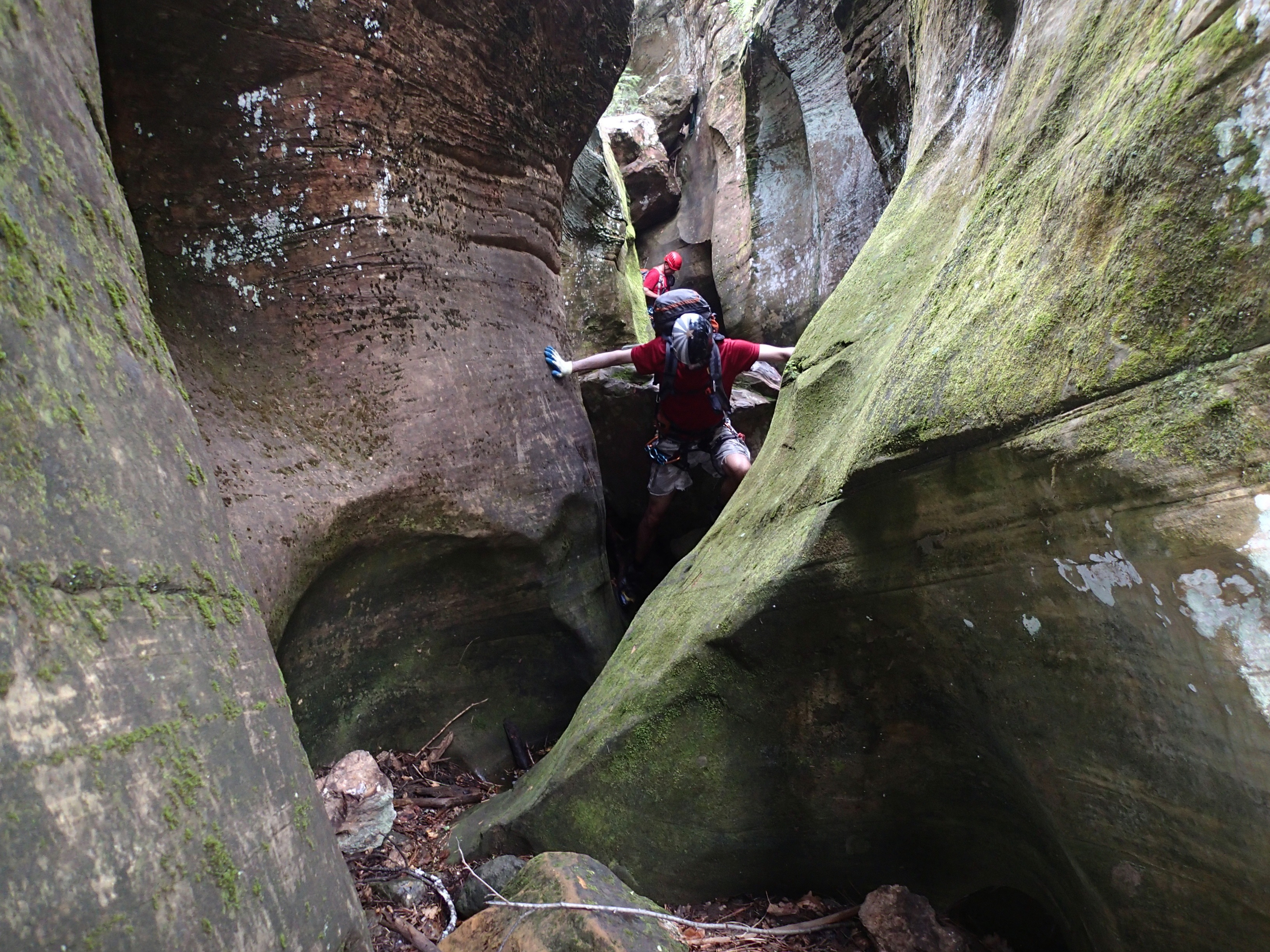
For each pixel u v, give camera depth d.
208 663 1.12
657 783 2.49
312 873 1.21
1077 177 1.43
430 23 2.96
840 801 2.32
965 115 2.89
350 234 2.83
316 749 2.93
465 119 3.30
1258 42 1.03
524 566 3.43
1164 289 1.14
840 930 2.32
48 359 0.95
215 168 2.49
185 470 1.27
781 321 8.48
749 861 2.48
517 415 3.48
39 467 0.88
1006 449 1.43
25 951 0.68
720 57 10.34
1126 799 1.44
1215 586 1.09
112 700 0.88
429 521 2.96
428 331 3.11
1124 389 1.19
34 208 1.00
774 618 2.19
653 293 8.65
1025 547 1.50
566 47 3.81
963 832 2.22
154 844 0.87
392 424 2.88
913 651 1.97
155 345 1.31
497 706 3.62
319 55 2.58
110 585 0.94
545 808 2.65
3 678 0.74
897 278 2.84
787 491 2.58
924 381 1.73
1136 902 1.50
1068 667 1.50
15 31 1.05
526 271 3.89
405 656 3.24
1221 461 1.05
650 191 10.40
